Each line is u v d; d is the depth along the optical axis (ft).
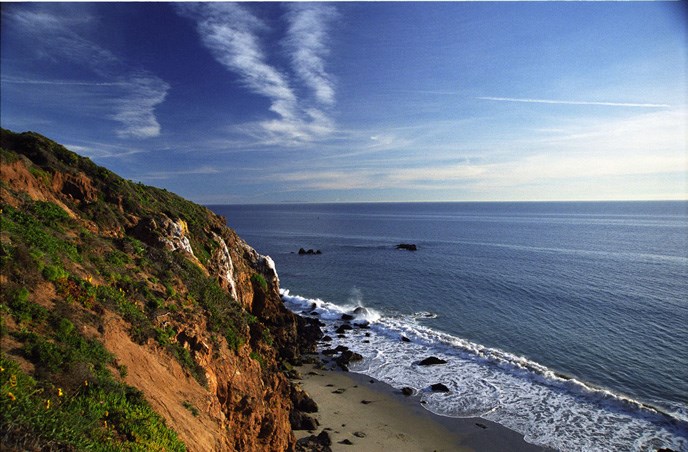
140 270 61.72
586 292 214.07
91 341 39.19
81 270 48.49
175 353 50.06
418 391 117.50
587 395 111.65
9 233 43.19
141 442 33.14
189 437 39.68
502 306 195.62
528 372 126.52
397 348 151.43
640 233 529.04
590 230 586.86
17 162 59.16
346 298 226.58
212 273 98.73
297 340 153.69
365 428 98.17
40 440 26.66
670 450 86.63
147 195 98.63
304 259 356.38
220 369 57.93
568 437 93.76
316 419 101.76
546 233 552.82
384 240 501.97
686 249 368.68
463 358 140.26
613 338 149.59
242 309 82.53
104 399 34.27
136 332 46.96
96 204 71.00
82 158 82.07
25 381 29.48
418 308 202.08
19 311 35.42
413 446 91.25
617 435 93.86
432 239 500.74
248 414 58.75
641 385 115.75
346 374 130.00
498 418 102.53
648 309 181.06
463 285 240.12
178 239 84.28
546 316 177.78
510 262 314.55
